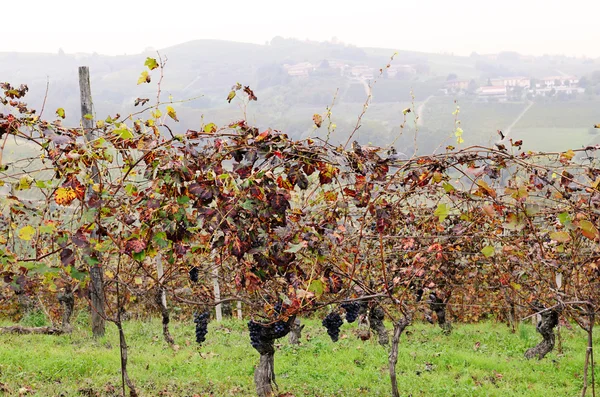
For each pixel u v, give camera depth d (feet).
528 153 22.33
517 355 42.24
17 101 20.81
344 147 22.27
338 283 24.45
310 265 24.94
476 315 55.98
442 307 48.21
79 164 21.91
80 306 50.44
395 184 22.44
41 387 27.30
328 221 23.32
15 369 30.07
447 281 43.88
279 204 21.03
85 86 37.22
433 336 48.65
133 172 22.00
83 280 21.45
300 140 21.63
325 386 31.48
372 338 44.96
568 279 27.48
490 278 46.39
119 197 21.99
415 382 33.40
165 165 20.02
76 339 40.68
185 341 41.88
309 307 23.49
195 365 33.91
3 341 39.06
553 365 38.83
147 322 48.39
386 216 21.54
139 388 28.48
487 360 39.14
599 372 36.94
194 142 20.27
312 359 37.63
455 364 38.50
